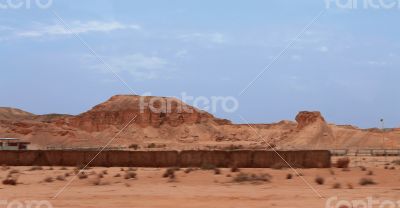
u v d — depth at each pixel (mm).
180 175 52000
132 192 35938
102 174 54219
